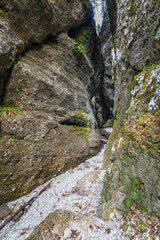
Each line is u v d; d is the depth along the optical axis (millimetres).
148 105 1877
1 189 2789
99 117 24438
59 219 1962
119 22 5488
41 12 4422
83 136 6133
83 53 7582
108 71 15617
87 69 8492
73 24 7387
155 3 2309
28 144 3611
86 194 3023
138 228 1305
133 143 1805
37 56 5051
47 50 5555
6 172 2969
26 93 4160
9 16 3629
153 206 1309
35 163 3617
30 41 4594
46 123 4426
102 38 15273
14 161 3176
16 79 3912
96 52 11398
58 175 4168
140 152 1649
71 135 5434
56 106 5285
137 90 2574
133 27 3324
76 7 6867
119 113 4445
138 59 3186
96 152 6496
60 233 1711
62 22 6168
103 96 19797
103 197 2178
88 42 9398
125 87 4238
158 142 1472
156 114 1665
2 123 3207
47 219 2020
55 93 5266
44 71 5047
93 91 13742
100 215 1976
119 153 2039
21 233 2104
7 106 3713
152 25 2471
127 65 4285
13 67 3811
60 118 5312
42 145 3986
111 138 5230
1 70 3371
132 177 1660
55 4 5586
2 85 3635
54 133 4621
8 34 3477
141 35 2926
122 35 4887
